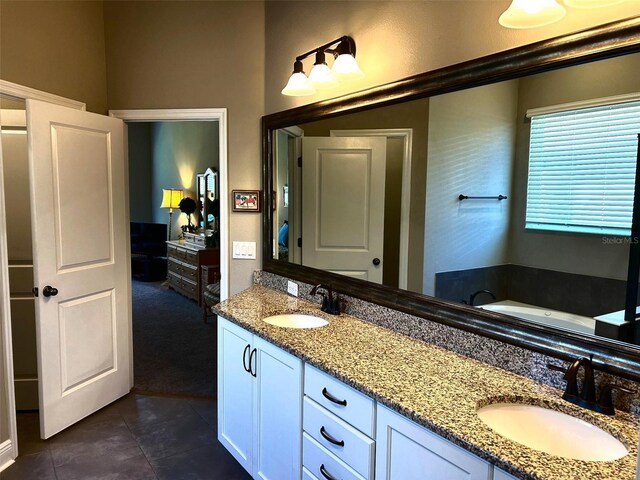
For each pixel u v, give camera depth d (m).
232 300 2.58
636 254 1.24
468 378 1.48
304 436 1.78
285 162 2.75
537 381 1.46
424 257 1.88
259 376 2.08
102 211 2.91
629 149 1.24
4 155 2.84
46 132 2.51
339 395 1.57
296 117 2.61
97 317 2.93
